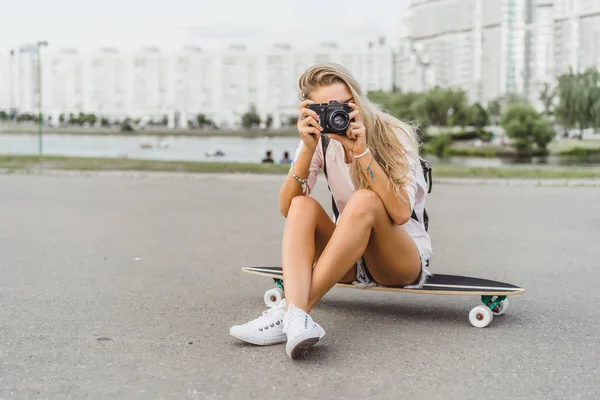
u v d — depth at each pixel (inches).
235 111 2608.3
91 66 2780.5
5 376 111.1
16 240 271.0
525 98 1642.5
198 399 100.5
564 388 106.7
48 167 743.7
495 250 259.0
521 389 106.0
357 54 2605.8
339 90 131.4
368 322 146.3
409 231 140.6
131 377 110.3
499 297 149.3
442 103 1617.9
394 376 111.0
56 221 333.1
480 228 321.7
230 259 233.8
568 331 141.3
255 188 542.3
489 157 1360.7
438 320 148.9
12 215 355.9
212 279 197.6
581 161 1246.9
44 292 177.5
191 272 208.8
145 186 552.1
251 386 105.8
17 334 136.5
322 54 2613.2
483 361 119.8
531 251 256.5
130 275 202.8
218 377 110.0
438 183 614.2
